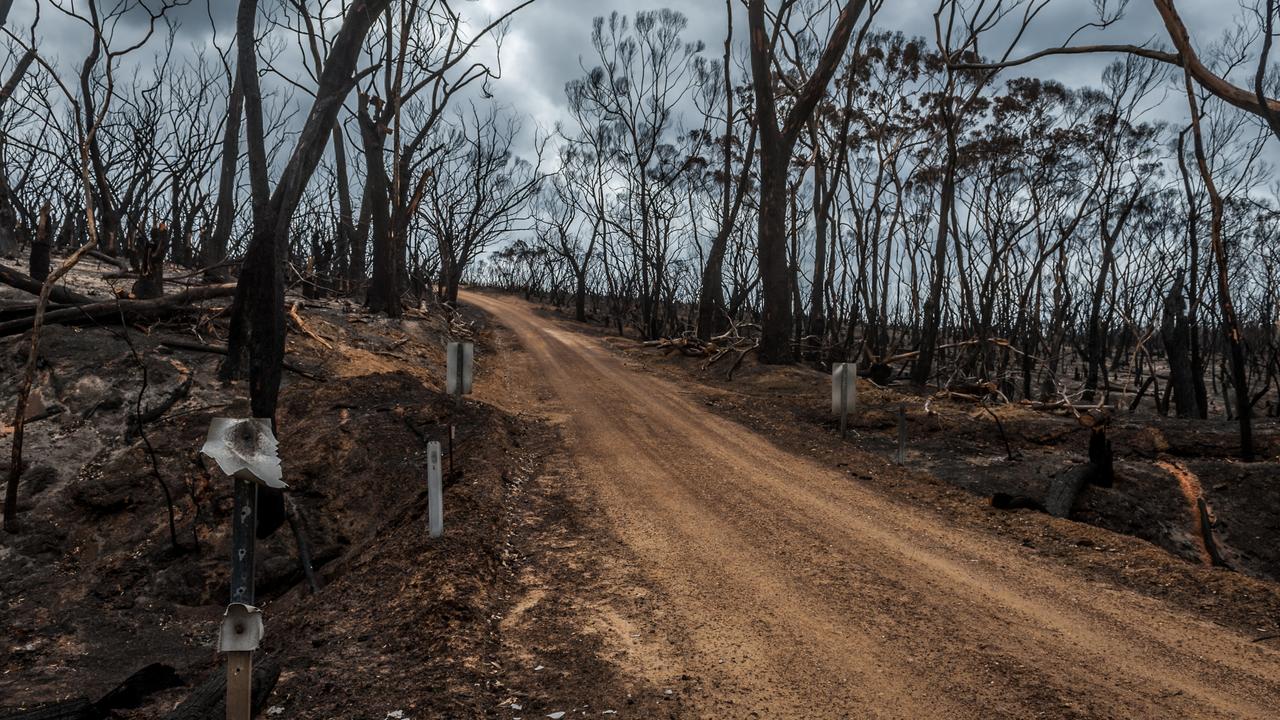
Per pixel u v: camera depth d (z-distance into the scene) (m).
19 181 32.09
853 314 37.16
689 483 13.59
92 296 19.92
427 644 6.61
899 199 46.84
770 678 6.31
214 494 12.46
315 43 21.05
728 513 11.71
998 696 5.99
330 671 6.12
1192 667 6.56
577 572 8.98
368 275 41.78
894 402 24.39
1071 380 51.16
